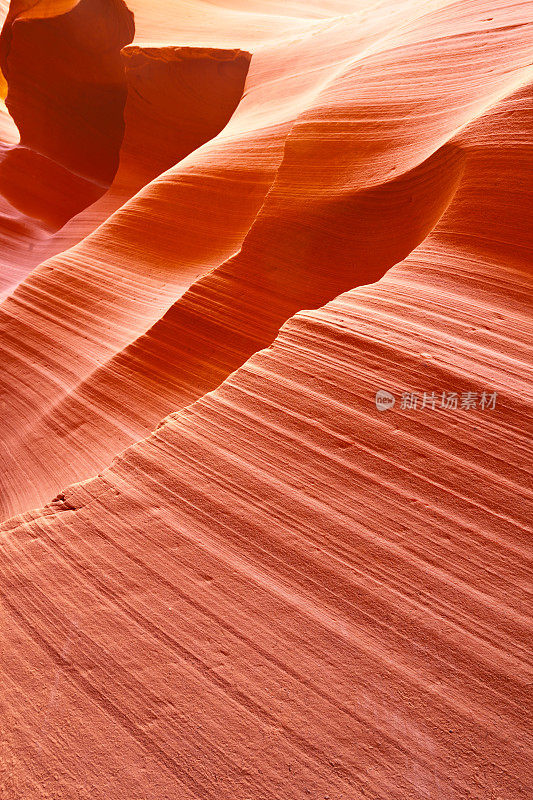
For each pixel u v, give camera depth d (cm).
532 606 286
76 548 326
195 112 1617
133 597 302
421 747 245
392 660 271
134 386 720
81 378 809
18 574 316
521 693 260
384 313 438
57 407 782
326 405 380
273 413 382
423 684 263
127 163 1706
